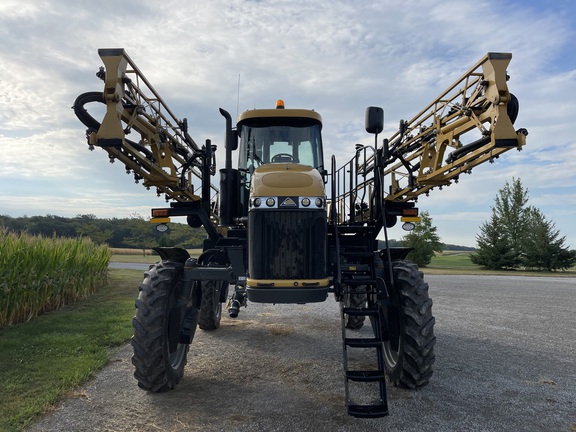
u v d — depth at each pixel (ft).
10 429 9.83
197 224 18.57
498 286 46.47
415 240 104.63
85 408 11.28
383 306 13.39
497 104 11.75
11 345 17.03
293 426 10.32
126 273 51.67
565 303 32.45
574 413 11.29
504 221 111.04
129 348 17.21
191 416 10.85
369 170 19.74
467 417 10.96
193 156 16.25
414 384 12.73
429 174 15.03
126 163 13.21
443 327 22.97
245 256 14.46
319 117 16.89
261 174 13.80
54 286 25.23
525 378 14.21
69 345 17.06
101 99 12.42
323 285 12.44
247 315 25.52
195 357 16.44
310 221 12.61
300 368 15.07
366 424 10.46
